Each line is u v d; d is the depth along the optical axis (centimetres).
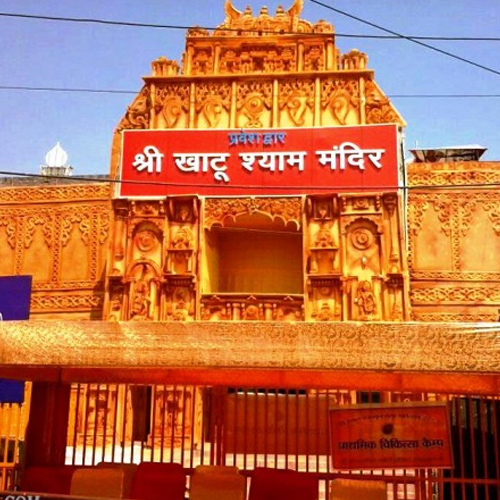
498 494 801
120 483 739
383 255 1811
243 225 2020
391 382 865
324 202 1884
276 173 1909
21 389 1112
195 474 749
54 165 2797
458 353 715
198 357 752
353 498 688
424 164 2081
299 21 2094
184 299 1866
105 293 1898
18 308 1409
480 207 2031
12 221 2256
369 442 809
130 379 916
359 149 1884
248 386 894
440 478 806
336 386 873
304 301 1817
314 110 1972
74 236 2211
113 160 2058
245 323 755
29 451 887
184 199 1911
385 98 1953
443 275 1992
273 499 770
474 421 988
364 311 1784
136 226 1920
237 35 2097
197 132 1959
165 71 2061
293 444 1230
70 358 767
